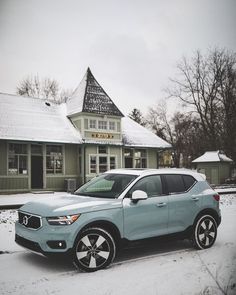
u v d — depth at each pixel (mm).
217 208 7582
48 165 25016
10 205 14758
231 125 38969
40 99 28750
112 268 5773
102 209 5875
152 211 6469
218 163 37719
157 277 5262
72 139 25469
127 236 6105
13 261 6207
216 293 4512
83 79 29703
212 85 38656
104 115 27328
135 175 6797
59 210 5594
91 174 26297
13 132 23266
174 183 7141
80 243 5547
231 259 6230
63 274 5445
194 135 53719
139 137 30391
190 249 7188
